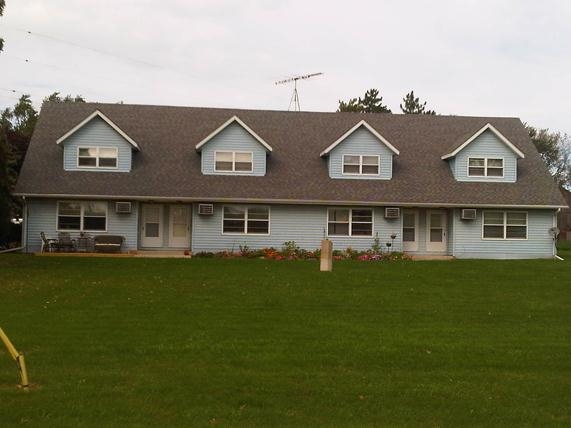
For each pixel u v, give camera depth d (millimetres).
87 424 6773
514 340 11203
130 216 28672
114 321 12312
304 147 31594
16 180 29250
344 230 29547
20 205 29938
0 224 27062
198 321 12445
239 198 28547
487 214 30031
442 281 18797
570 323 12969
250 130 29594
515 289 17484
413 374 8953
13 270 20312
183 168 29766
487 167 30672
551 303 15352
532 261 25734
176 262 23250
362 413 7348
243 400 7672
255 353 9922
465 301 15453
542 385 8516
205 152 29641
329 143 31844
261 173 29766
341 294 16109
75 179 28531
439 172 30922
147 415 7094
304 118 33500
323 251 20906
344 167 30203
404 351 10250
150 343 10477
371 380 8617
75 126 29250
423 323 12727
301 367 9211
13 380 8281
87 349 10000
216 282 17906
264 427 6852
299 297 15547
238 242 29125
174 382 8305
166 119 32562
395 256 28000
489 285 18141
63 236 28078
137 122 32094
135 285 17172
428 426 7004
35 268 20891
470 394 8094
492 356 10023
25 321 12156
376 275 19859
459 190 29984
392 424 7027
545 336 11617
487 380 8727
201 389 8047
